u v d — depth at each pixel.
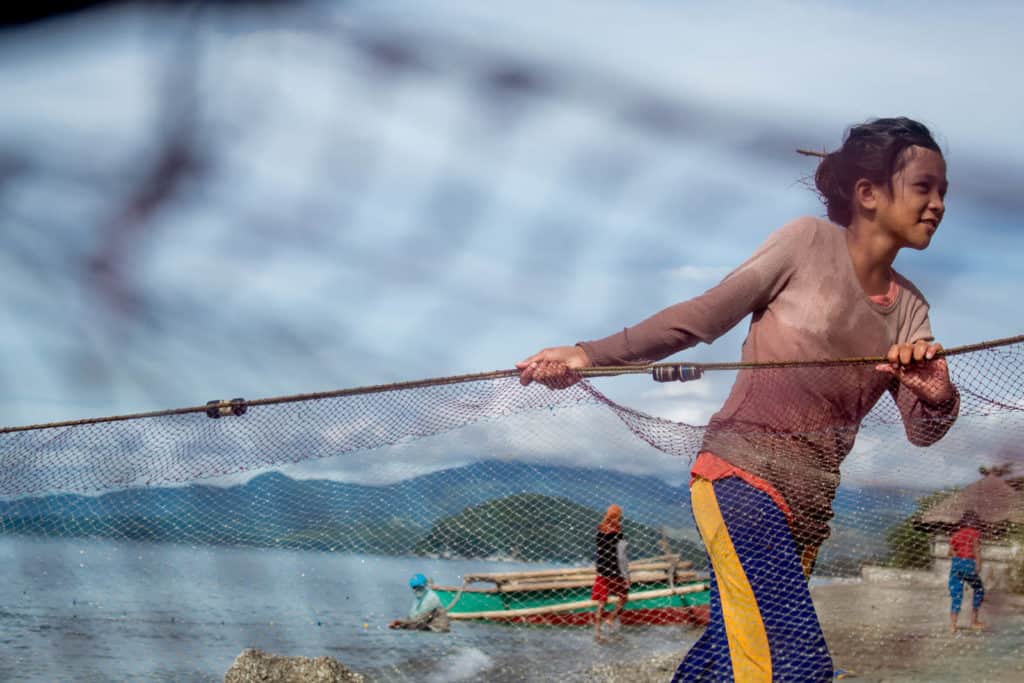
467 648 6.38
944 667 4.02
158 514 4.09
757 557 3.65
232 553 3.94
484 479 3.97
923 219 3.53
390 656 6.54
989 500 3.85
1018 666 3.97
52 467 4.10
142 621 6.91
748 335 3.94
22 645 6.23
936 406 3.78
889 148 3.44
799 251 3.73
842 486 3.90
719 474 3.73
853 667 4.07
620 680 4.73
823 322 3.73
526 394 3.95
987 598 3.98
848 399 3.77
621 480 3.92
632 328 3.78
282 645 6.89
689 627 5.07
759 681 3.55
